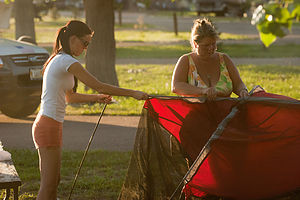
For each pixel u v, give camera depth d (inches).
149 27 2795.3
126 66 1312.7
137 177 330.6
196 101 310.7
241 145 290.8
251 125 295.0
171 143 327.3
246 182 299.4
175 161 327.3
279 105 291.0
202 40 314.7
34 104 733.3
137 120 707.4
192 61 331.3
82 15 3152.1
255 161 294.0
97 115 745.0
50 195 293.0
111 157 503.8
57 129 291.9
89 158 501.4
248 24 2854.3
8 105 716.0
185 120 319.9
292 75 1122.0
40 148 291.0
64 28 293.4
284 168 294.4
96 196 394.9
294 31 2420.0
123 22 3206.2
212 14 2886.3
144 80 1076.5
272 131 291.7
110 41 893.8
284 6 174.2
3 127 661.3
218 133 284.5
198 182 307.0
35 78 673.0
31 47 693.3
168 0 4158.5
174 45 1847.9
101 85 293.9
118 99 874.8
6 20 1966.0
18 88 653.9
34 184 415.5
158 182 329.7
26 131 637.3
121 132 629.9
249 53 1557.6
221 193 305.1
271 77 1090.1
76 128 650.8
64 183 419.2
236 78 334.6
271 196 301.4
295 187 296.2
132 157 329.7
